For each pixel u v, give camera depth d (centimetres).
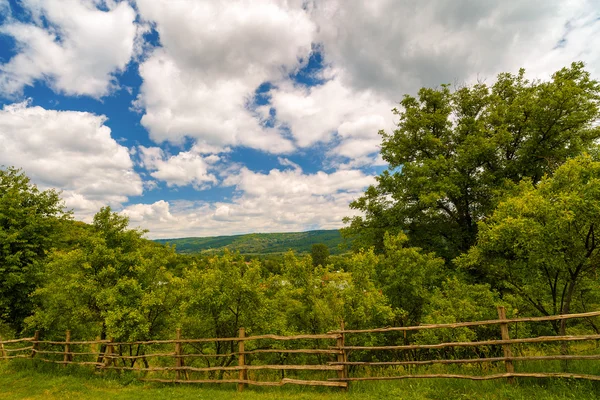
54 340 1274
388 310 938
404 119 1997
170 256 1339
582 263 702
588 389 538
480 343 624
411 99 1980
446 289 1097
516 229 753
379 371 894
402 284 1126
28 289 1460
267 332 970
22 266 1508
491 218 921
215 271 986
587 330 1082
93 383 927
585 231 698
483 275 1483
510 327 929
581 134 1526
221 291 978
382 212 1933
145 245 1346
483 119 1823
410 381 707
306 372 959
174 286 1174
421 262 1157
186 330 1103
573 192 658
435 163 1656
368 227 1947
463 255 1080
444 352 1030
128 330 1020
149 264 1203
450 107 1956
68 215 1833
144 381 928
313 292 1024
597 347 828
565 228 688
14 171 1717
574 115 1445
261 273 1073
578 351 807
